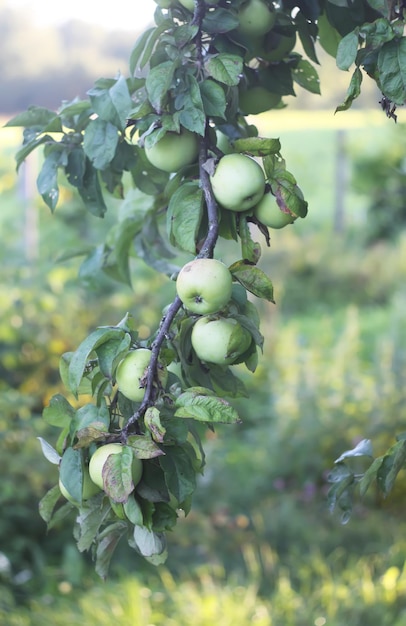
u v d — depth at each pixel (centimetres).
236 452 530
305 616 336
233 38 145
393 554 396
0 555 371
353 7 156
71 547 390
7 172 769
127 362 125
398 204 1038
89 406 124
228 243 801
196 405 117
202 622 333
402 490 468
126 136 156
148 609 347
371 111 858
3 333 489
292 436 522
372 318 893
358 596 350
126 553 410
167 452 122
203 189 134
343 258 1032
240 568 404
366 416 530
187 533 428
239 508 470
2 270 557
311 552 408
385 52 128
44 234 689
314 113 1611
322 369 608
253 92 167
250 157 135
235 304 132
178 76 135
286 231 1112
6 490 390
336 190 1177
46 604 361
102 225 729
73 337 530
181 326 131
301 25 163
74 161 161
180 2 142
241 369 639
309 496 471
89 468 120
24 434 420
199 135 138
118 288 618
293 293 967
